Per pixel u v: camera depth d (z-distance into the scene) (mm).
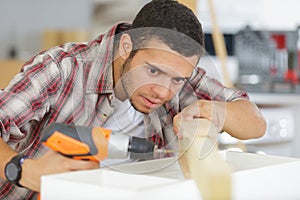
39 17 4102
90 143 978
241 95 1475
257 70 3627
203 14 3973
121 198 814
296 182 1052
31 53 4066
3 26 4035
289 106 3416
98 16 3994
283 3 4004
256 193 958
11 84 1281
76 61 1273
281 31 3613
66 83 1309
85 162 1001
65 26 4125
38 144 1356
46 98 1292
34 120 1310
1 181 1358
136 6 3869
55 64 1305
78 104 1060
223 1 4031
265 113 3354
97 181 964
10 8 4043
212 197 811
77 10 4113
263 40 3631
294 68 3584
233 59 3947
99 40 1284
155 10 1147
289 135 3402
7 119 1229
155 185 894
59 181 885
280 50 3600
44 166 1016
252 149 3320
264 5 4035
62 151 1005
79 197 864
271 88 3502
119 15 3930
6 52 4031
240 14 4043
